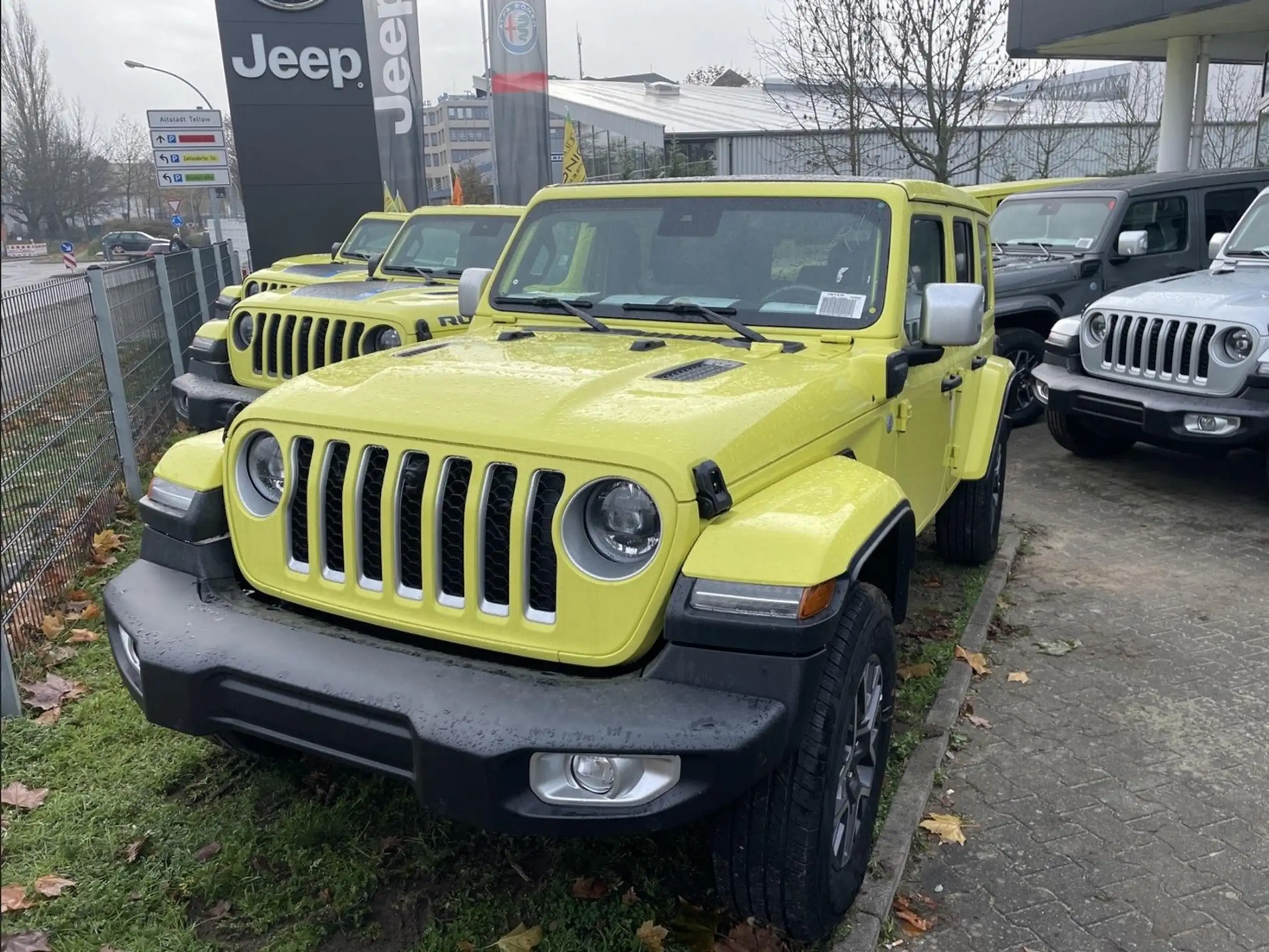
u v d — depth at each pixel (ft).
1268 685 14.07
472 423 8.46
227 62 44.47
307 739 8.36
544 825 7.55
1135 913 9.62
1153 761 12.21
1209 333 20.43
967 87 58.59
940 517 17.70
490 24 44.14
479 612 8.38
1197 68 50.39
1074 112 91.40
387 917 9.45
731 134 83.82
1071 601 17.11
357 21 45.24
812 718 8.05
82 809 10.87
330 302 21.15
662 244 12.70
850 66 58.03
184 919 9.32
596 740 7.40
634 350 10.96
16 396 15.97
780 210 12.36
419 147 46.60
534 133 45.09
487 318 13.28
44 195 137.18
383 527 8.65
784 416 9.26
